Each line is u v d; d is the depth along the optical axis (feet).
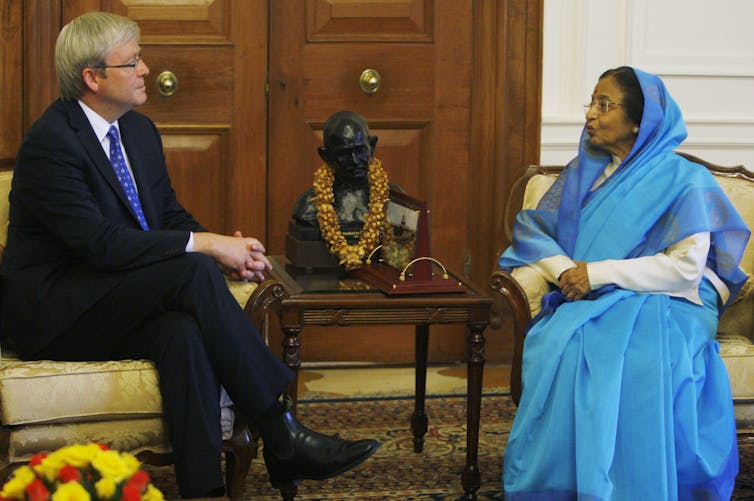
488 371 14.58
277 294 9.65
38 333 9.37
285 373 9.25
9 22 13.52
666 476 9.07
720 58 14.69
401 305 9.78
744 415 9.77
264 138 14.16
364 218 10.73
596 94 10.53
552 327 9.78
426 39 14.25
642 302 9.83
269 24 14.01
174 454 8.85
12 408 8.64
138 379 8.85
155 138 10.54
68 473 5.60
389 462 11.30
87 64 9.61
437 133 14.40
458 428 12.32
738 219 10.13
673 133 10.45
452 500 10.36
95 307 9.32
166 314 9.18
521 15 14.24
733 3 14.62
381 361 14.71
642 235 10.19
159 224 10.39
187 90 13.97
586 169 10.68
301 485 10.66
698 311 9.97
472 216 14.58
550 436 9.45
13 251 9.76
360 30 14.19
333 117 10.52
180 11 13.87
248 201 14.25
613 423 9.14
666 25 14.57
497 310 14.65
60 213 9.35
